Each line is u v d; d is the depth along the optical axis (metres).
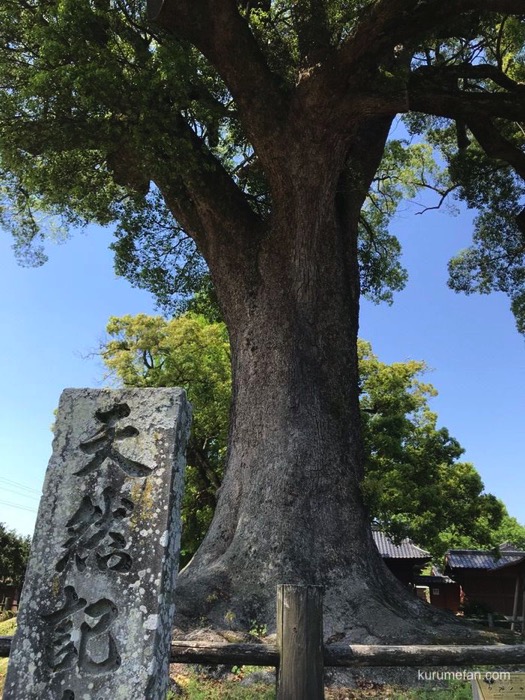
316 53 8.36
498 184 15.91
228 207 9.52
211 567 7.54
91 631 2.91
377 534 28.28
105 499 3.15
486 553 27.88
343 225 10.25
